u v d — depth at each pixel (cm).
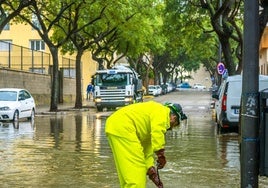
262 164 558
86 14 4288
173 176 1112
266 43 4578
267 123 558
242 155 566
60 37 4912
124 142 662
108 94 4103
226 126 2084
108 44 5459
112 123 672
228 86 2067
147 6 4462
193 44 5362
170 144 1731
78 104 4472
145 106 675
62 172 1152
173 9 3803
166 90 8669
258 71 571
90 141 1811
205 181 1055
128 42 5422
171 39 4162
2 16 3547
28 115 2948
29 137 1948
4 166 1235
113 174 1128
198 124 2684
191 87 13475
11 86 4119
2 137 1942
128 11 4191
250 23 573
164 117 661
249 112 563
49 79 5219
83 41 4575
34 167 1221
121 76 4116
